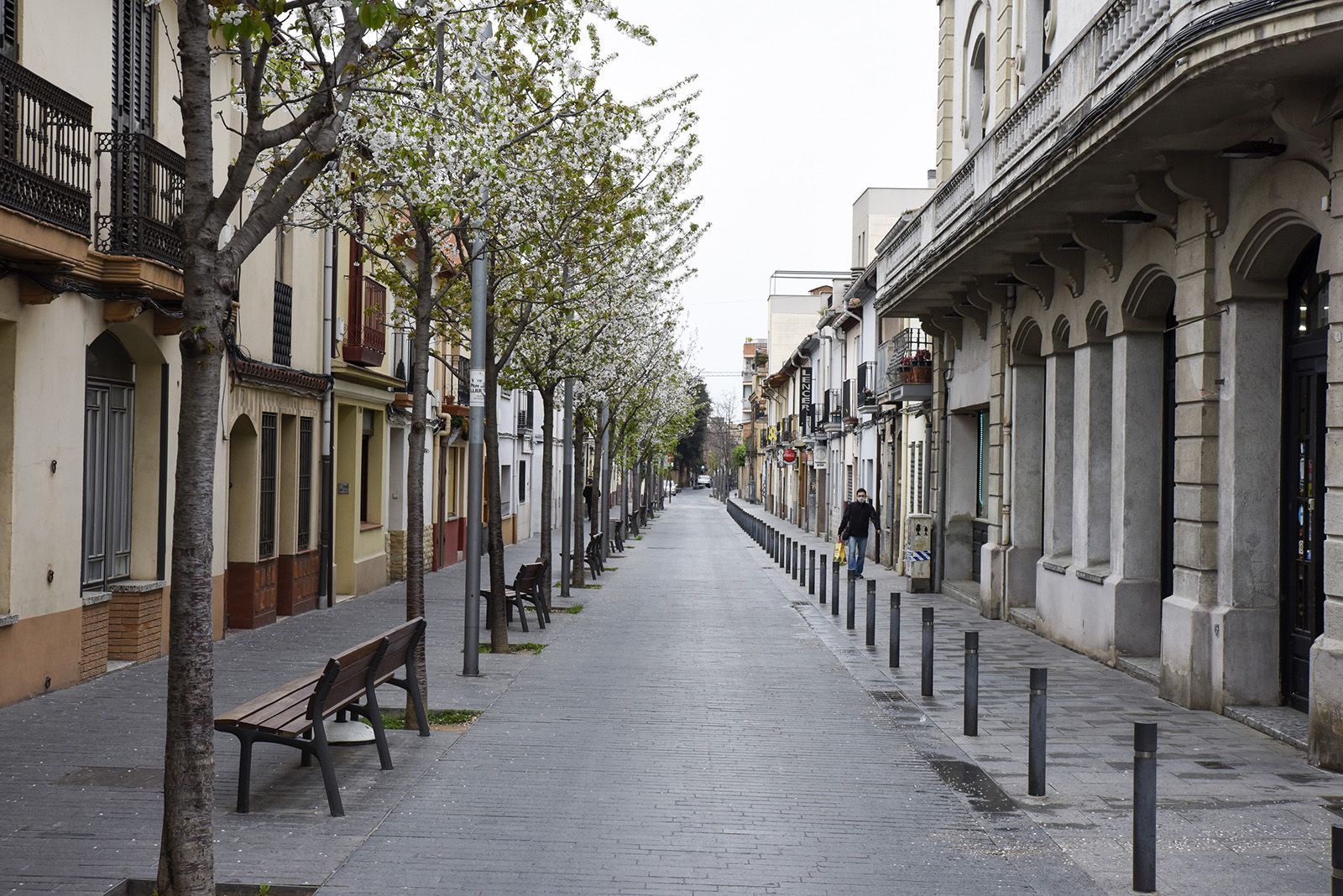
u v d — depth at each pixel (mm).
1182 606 11492
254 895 5832
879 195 44875
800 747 9578
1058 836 7168
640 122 14961
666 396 42938
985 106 20594
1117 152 11039
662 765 8836
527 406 44500
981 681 12961
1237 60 8469
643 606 21500
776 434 75875
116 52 12359
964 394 23156
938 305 22781
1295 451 10750
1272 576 10953
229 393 15531
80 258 10523
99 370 12758
